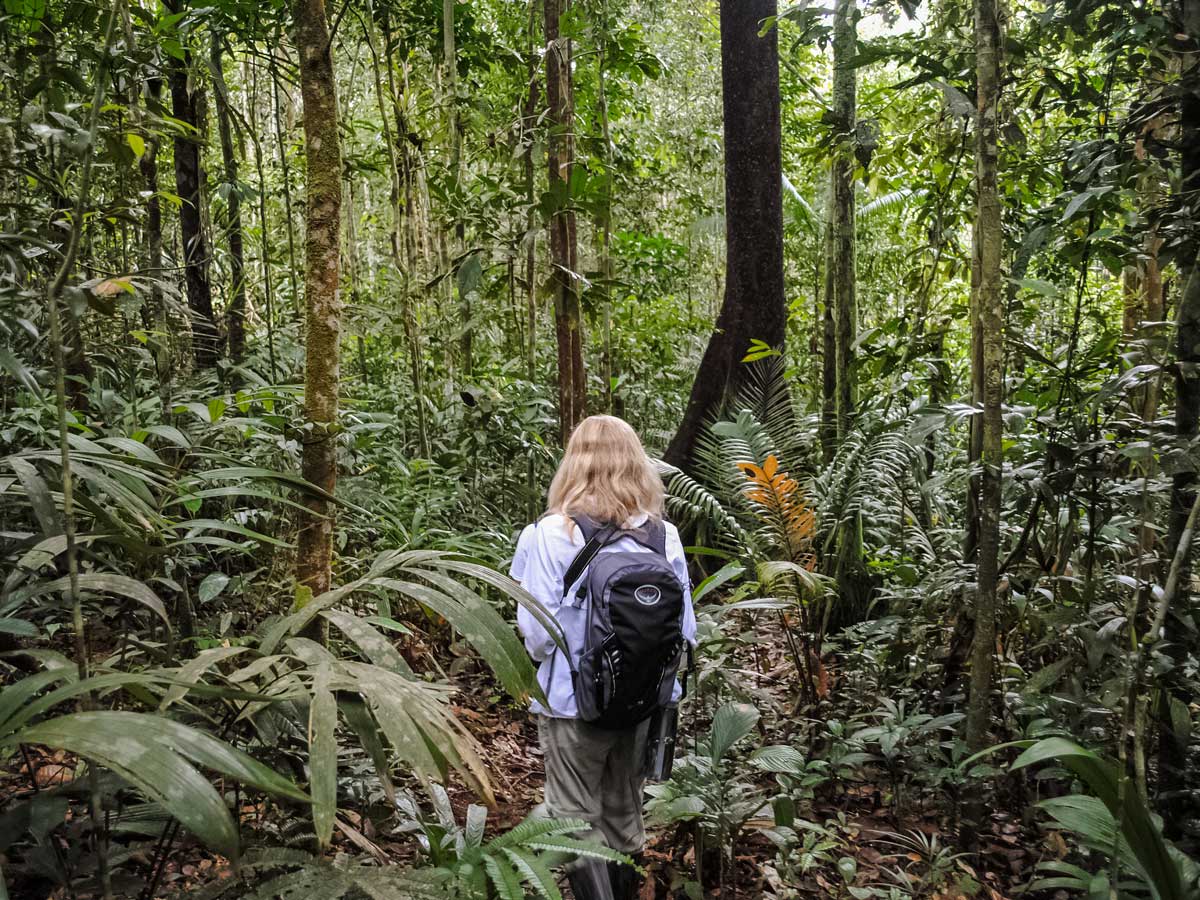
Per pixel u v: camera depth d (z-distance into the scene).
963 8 4.06
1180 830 2.59
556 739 2.35
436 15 6.40
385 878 1.43
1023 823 3.15
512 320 7.67
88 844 1.84
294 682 1.51
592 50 6.26
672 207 11.43
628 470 2.43
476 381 5.96
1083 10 3.15
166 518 1.95
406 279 5.64
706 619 3.38
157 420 3.56
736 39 6.40
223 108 5.58
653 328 9.66
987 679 2.98
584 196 4.81
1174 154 3.30
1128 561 3.51
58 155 2.46
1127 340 3.26
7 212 2.33
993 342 2.89
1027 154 4.12
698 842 2.71
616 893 2.44
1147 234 3.02
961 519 5.21
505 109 7.70
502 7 8.07
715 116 11.43
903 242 11.27
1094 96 3.48
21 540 1.83
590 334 8.66
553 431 6.06
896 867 2.91
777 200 6.54
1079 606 2.89
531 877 1.51
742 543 4.56
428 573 1.70
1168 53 3.00
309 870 1.44
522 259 5.78
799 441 5.11
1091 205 3.08
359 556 3.94
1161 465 2.44
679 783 2.74
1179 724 2.54
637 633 2.18
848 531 4.75
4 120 2.19
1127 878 2.23
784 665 4.54
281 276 7.27
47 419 2.97
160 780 1.07
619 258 9.56
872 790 3.39
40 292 2.05
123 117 2.63
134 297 2.56
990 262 2.87
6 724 1.18
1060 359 3.64
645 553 2.33
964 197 4.95
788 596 3.82
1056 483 2.94
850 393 5.52
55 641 2.69
